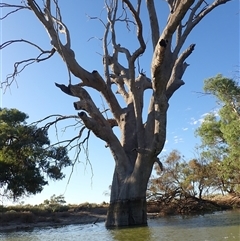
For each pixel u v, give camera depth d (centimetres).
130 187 1781
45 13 1933
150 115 1861
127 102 2159
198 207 3256
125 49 2380
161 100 1677
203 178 3506
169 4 1806
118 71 2338
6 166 3903
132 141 1981
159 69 1538
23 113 4331
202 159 3662
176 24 1352
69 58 1895
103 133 1848
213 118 3984
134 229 1509
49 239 1327
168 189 3219
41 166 4000
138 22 1677
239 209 3203
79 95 1861
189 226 1483
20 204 4619
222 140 3897
